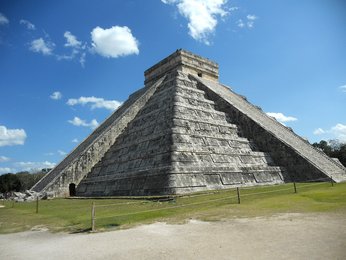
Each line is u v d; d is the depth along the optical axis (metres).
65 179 26.03
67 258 6.18
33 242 8.05
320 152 28.61
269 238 6.59
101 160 27.72
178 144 19.00
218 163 19.98
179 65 34.44
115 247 6.76
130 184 19.62
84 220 10.93
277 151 23.59
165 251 6.15
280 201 12.05
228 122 26.55
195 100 26.70
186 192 16.48
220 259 5.43
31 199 24.17
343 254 5.14
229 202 12.88
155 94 31.41
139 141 22.84
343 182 18.67
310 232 6.79
